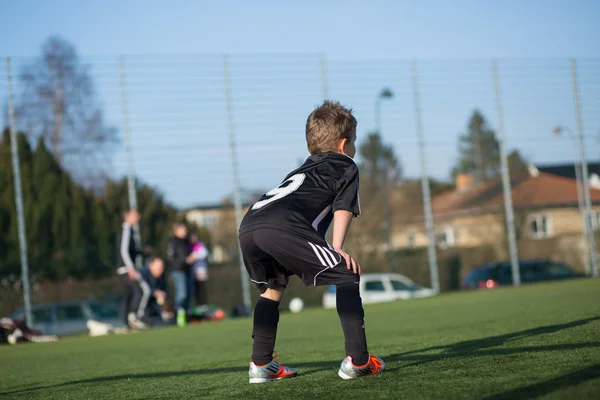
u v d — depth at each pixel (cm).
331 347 698
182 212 2170
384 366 427
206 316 1789
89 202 2066
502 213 2564
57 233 2022
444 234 2588
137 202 2117
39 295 1995
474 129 2450
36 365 780
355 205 427
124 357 802
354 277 422
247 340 946
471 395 310
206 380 493
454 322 896
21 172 2003
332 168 436
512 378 347
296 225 418
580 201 2592
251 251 434
